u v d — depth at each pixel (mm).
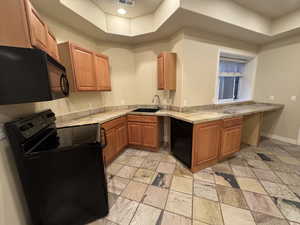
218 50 2717
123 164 2291
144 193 1646
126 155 2611
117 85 3086
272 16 2623
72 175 1179
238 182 1807
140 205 1478
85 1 1979
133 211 1406
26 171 1047
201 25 2270
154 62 3002
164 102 3021
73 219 1248
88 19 2043
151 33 2559
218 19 2074
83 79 2119
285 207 1410
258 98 3471
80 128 1634
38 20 1217
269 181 1812
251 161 2312
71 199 1209
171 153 2656
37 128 1234
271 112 3258
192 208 1426
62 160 1128
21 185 1142
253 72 3406
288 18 2506
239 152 2635
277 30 2662
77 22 2094
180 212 1382
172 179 1893
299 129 2867
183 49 2361
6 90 912
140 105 3311
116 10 2354
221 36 2703
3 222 953
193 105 2650
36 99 987
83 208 1267
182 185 1771
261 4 2256
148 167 2197
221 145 2191
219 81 3201
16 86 933
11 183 1051
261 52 3301
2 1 957
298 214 1330
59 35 2033
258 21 2514
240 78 3594
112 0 2090
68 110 2133
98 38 2758
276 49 3035
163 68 2562
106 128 2139
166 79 2574
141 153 2693
